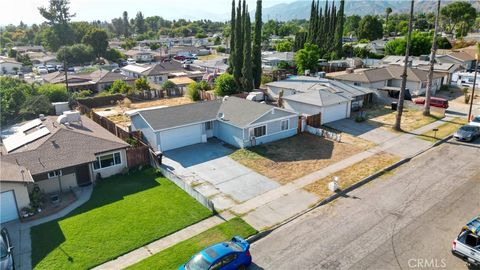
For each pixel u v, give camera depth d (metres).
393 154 29.31
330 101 38.81
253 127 31.55
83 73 70.88
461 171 25.38
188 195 22.89
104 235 18.50
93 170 25.36
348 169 26.45
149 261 16.27
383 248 16.75
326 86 44.84
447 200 21.17
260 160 28.75
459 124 37.00
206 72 75.81
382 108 44.88
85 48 105.62
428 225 18.56
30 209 20.72
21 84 48.47
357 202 21.42
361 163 27.55
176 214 20.50
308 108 39.53
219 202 21.97
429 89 39.56
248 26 50.44
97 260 16.48
